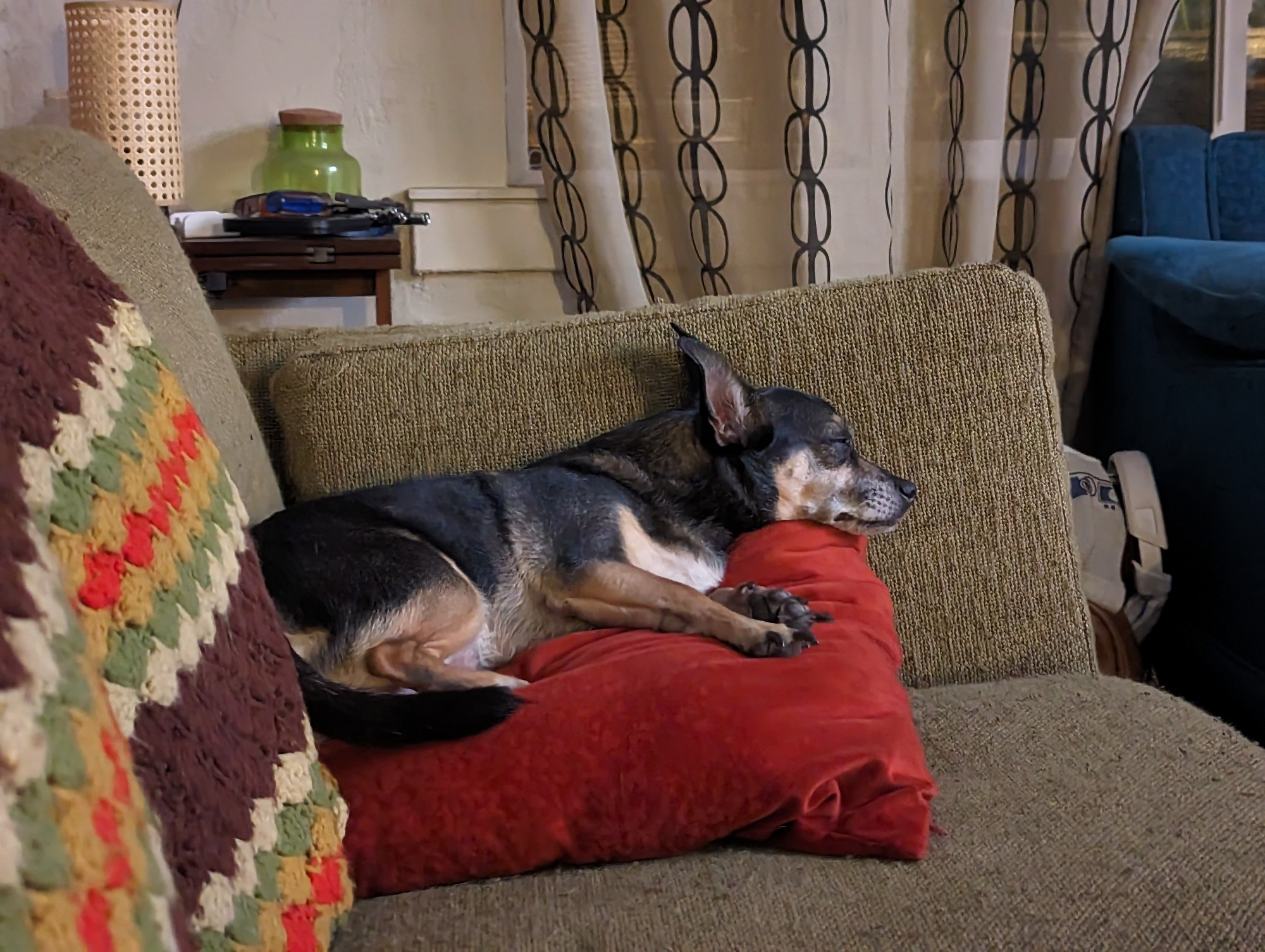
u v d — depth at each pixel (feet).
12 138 4.02
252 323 7.83
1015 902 2.98
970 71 7.48
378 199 7.80
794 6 6.83
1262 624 5.90
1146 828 3.37
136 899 1.72
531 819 3.31
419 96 7.78
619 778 3.33
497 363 5.11
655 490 4.87
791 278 7.28
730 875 3.19
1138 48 7.57
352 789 3.38
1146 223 7.66
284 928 2.51
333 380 5.01
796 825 3.33
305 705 3.17
